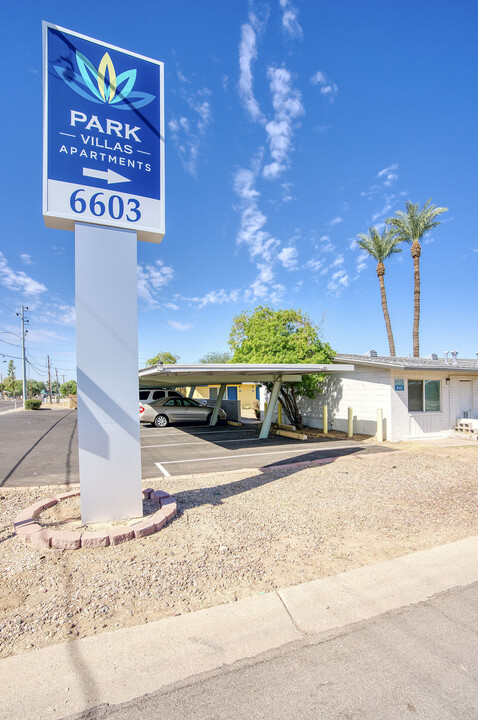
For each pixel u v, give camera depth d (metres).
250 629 2.92
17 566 3.84
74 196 4.86
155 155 5.40
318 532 4.77
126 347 5.02
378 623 3.00
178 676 2.47
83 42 5.05
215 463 9.21
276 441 12.68
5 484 7.39
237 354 17.08
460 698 2.27
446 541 4.55
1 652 2.66
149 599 3.29
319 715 2.16
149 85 5.43
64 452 10.97
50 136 4.79
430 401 13.66
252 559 4.02
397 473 7.93
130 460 4.98
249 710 2.20
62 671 2.50
